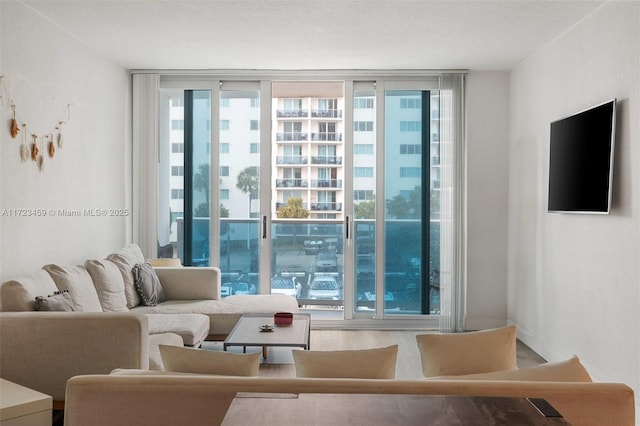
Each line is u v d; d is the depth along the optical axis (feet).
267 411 4.97
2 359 9.53
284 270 19.26
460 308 18.28
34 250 12.37
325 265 19.30
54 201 13.29
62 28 13.76
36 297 10.41
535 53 15.99
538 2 11.94
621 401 5.17
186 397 5.16
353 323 18.80
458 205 18.26
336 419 4.86
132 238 18.56
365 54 16.42
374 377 5.86
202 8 12.44
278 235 19.27
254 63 17.54
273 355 15.48
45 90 12.92
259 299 16.29
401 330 18.69
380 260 18.81
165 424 5.14
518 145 17.43
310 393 5.29
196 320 13.34
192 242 18.89
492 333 6.58
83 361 9.52
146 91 18.38
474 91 18.40
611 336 11.53
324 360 5.92
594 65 12.34
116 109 17.35
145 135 18.43
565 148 13.33
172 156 18.86
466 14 12.80
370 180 18.97
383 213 18.83
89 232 15.28
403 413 4.97
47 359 9.53
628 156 10.85
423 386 5.35
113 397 5.14
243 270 19.01
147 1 12.01
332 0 12.00
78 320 9.52
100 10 12.50
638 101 10.49
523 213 16.96
